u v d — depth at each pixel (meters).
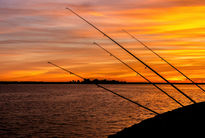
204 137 7.21
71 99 57.44
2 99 58.41
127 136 8.67
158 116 10.14
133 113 30.91
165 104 42.84
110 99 56.94
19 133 20.08
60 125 23.20
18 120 26.48
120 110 34.34
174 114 9.79
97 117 27.80
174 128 8.23
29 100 54.84
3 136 19.09
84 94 80.81
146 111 32.78
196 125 8.20
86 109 36.03
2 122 25.19
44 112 33.12
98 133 19.61
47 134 19.58
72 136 18.81
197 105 11.00
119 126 22.33
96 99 57.16
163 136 7.86
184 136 7.45
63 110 35.16
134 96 68.19
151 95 72.81
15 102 49.59
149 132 8.43
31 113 32.25
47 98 61.22
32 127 22.41
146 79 8.15
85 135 19.05
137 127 9.28
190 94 76.19
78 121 25.25
